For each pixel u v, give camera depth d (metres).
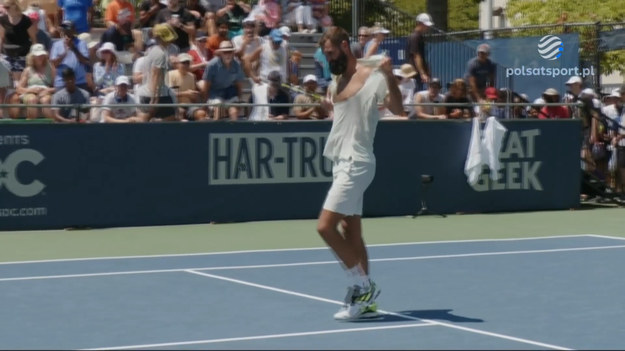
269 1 40.94
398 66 41.66
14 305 18.39
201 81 34.44
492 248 26.47
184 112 31.34
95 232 29.38
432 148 33.91
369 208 33.16
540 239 28.42
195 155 31.05
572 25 41.81
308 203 32.38
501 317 17.23
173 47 36.38
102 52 34.06
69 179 29.77
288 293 19.64
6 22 33.78
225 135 31.34
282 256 24.98
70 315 17.42
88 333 15.92
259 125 31.70
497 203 34.88
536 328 16.31
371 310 17.08
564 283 20.83
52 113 29.77
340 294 19.55
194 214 31.09
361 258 17.06
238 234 29.12
